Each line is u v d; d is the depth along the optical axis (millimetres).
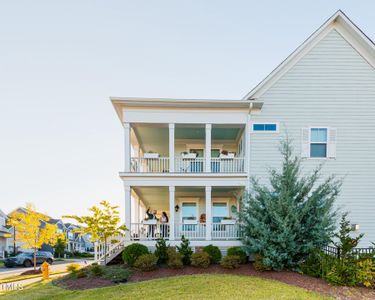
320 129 13055
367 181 12742
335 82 13164
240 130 14445
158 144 17375
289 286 8422
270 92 13172
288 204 9898
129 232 12344
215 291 7891
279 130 12992
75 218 12906
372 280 8609
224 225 13375
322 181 12688
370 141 12938
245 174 12688
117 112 13414
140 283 9125
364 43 13000
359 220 12508
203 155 16766
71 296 8359
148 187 13297
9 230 36562
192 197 16438
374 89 13109
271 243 9977
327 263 9172
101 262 12492
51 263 24109
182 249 11430
